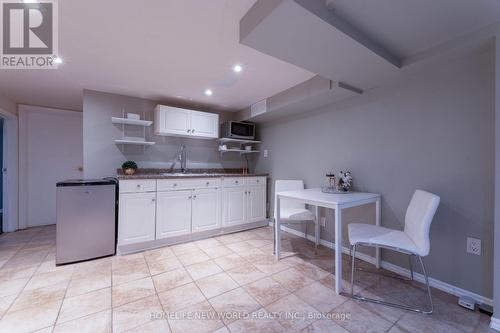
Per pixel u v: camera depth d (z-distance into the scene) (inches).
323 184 112.9
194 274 80.7
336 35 55.7
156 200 104.6
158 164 132.0
